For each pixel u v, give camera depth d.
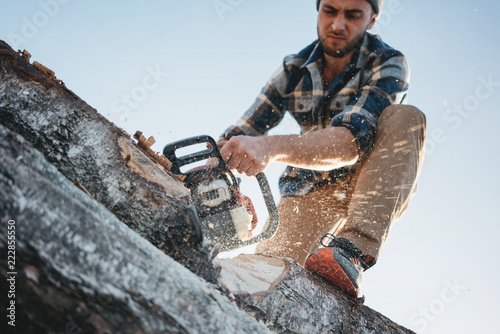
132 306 0.80
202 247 1.44
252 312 1.58
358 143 2.24
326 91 2.92
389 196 2.04
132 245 0.91
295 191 2.85
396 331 1.86
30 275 0.77
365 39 2.88
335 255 1.77
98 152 1.47
